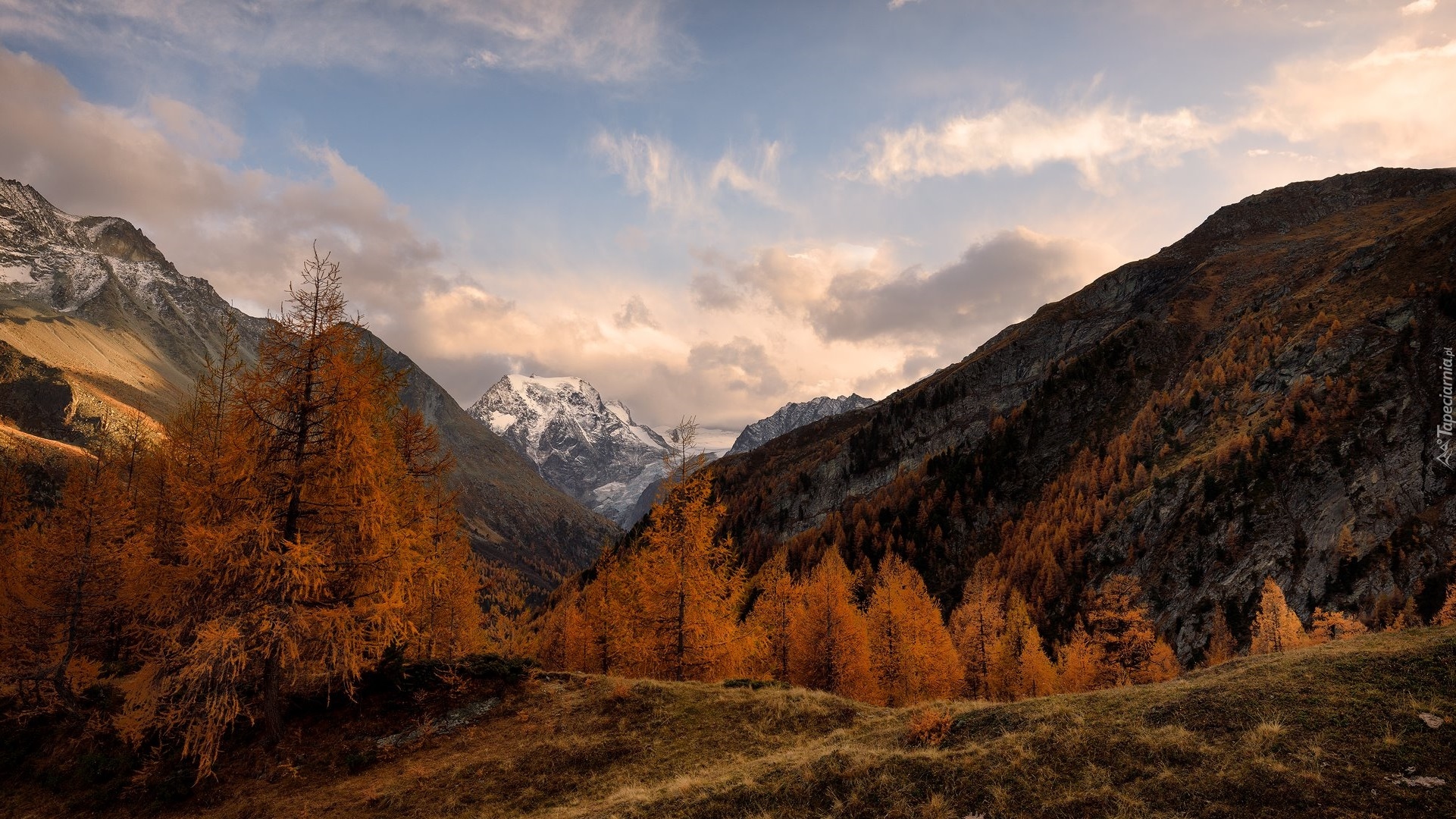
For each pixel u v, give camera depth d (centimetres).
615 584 3503
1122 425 13612
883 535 12912
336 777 1783
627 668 3108
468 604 3228
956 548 12350
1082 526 10788
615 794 1504
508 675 2291
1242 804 940
